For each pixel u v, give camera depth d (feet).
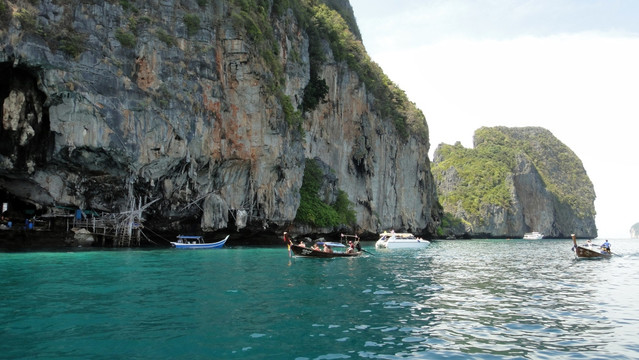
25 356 32.04
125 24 123.24
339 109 239.71
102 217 126.31
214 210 139.85
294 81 188.55
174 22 133.08
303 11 214.69
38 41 105.91
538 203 574.56
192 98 131.85
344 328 41.39
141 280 65.31
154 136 122.62
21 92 108.99
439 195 572.10
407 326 42.80
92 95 113.09
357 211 248.73
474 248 209.97
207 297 53.52
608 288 71.15
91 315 43.45
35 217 120.47
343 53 245.86
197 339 36.78
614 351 36.27
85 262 85.71
